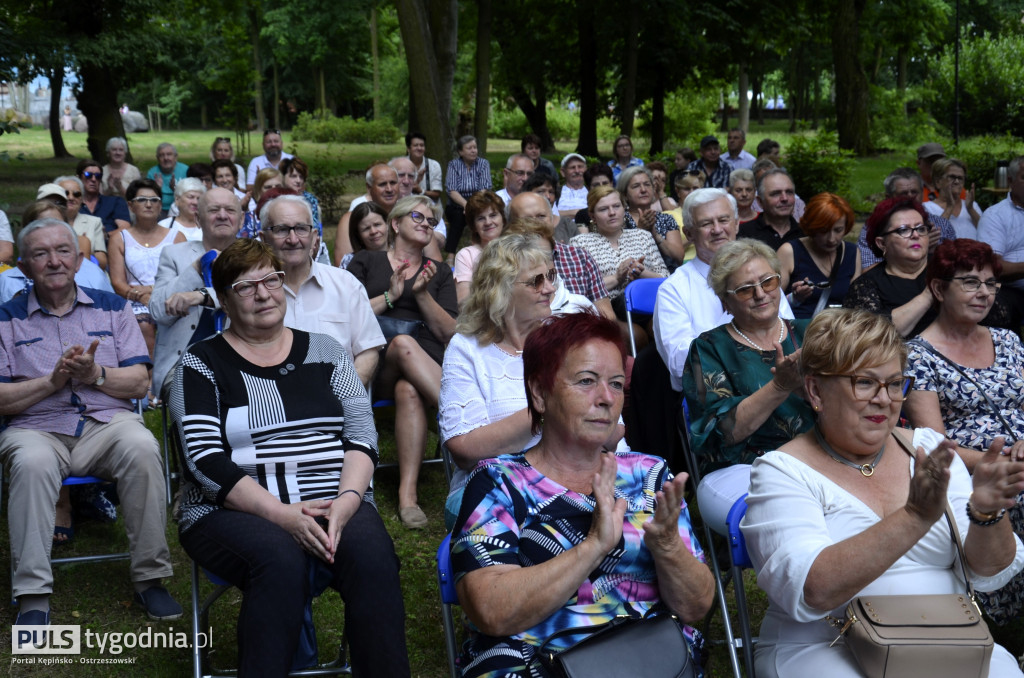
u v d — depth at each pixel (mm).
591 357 2586
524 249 3629
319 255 6770
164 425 4910
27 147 36969
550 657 2453
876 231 5031
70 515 4719
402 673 3117
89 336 4273
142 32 25359
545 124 35875
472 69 50719
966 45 34656
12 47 22406
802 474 2832
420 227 5602
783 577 2678
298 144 46000
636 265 6266
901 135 33969
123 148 12297
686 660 2459
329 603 4207
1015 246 7051
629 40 22422
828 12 28828
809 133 47469
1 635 3861
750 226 6820
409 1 14438
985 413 3836
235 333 3619
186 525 3342
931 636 2475
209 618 4098
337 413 3621
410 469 4961
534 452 2734
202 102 64000
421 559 4578
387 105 56938
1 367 4148
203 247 5297
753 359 3857
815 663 2686
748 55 27328
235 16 28516
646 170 8086
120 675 3641
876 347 2748
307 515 3236
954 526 2770
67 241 4199
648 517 2670
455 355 3670
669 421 4656
